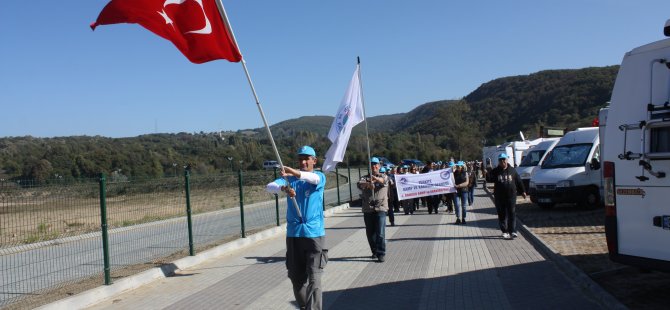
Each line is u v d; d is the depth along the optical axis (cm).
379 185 976
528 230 1236
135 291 813
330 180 3375
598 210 1591
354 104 1027
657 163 568
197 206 1490
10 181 743
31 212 767
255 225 1555
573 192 1614
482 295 698
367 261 984
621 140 611
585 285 690
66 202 816
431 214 1862
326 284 809
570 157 1709
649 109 572
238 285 827
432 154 8000
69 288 819
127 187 1063
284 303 708
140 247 1188
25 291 812
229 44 620
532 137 7425
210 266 1003
